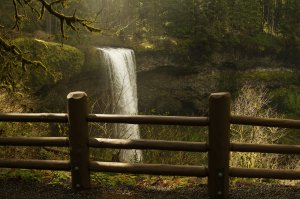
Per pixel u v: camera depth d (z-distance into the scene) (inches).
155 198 197.3
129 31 1301.7
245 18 1455.5
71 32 1012.5
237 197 196.5
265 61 1470.2
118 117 198.4
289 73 1487.5
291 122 193.0
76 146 199.2
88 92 1080.8
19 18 300.4
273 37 1491.1
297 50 1494.8
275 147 194.2
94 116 198.4
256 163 411.2
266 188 208.4
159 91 1352.1
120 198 197.0
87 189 204.4
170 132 506.3
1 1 809.5
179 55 1312.7
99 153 500.1
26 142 207.0
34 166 207.3
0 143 208.1
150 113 1365.7
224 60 1406.3
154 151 402.6
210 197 195.2
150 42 1285.7
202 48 1362.0
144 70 1272.1
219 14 1423.5
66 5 286.2
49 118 204.4
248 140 518.6
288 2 1541.6
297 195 199.0
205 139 701.3
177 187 211.5
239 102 728.3
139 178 227.0
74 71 956.0
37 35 942.4
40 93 884.0
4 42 291.1
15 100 364.8
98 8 1052.5
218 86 1413.6
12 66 328.2
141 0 1358.3
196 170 195.8
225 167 191.8
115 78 1099.9
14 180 217.6
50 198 196.2
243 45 1418.6
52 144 205.6
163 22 1380.4
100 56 1055.6
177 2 1381.6
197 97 1407.5
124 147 199.0
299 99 1450.5
